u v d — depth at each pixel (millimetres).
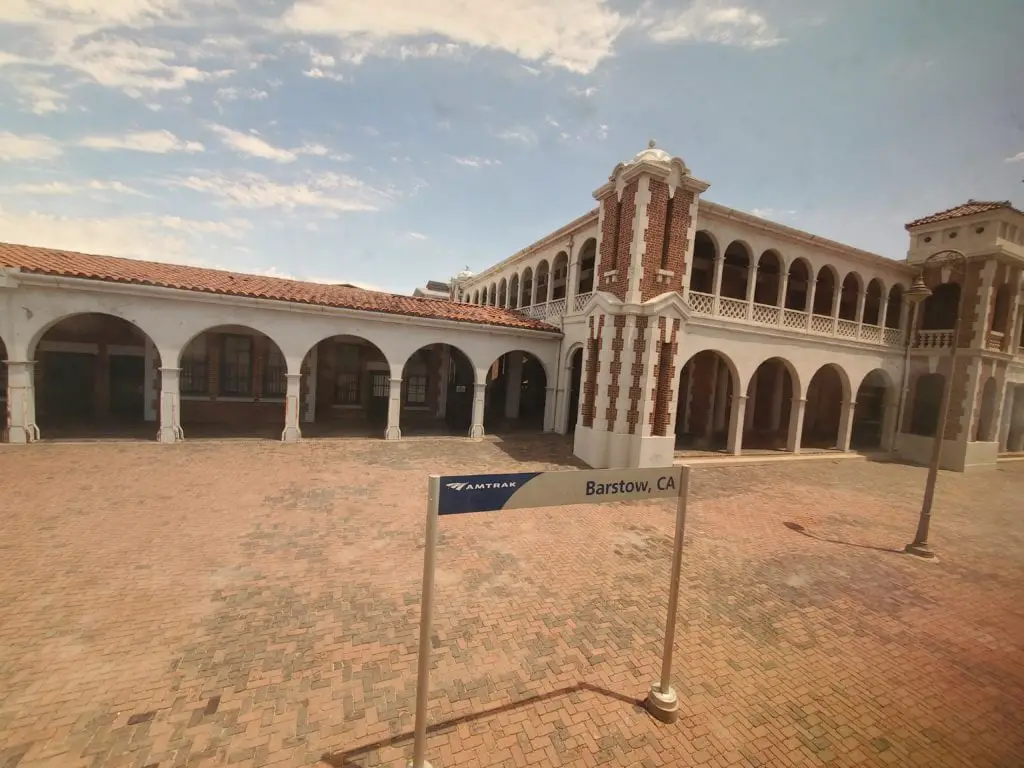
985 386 18859
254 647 4578
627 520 9320
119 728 3488
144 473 10117
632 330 13086
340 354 19516
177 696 3861
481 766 3408
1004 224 17734
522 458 14234
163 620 4941
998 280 17781
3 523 7137
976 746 3963
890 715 4270
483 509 3254
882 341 19062
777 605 6203
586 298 16703
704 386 20047
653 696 4066
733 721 4055
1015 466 19516
